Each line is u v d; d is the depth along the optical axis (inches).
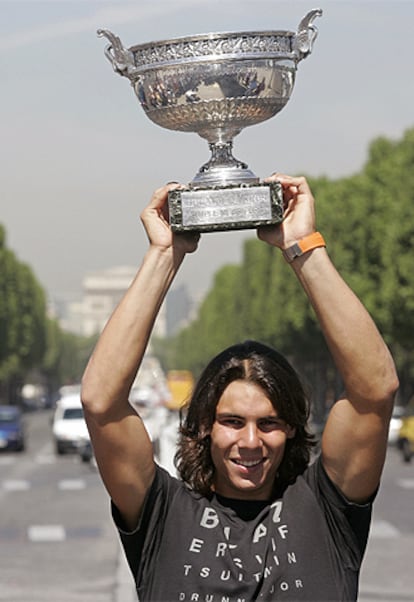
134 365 235.3
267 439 239.3
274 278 4308.6
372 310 3083.2
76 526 1162.0
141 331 234.8
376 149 3203.7
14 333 5679.1
